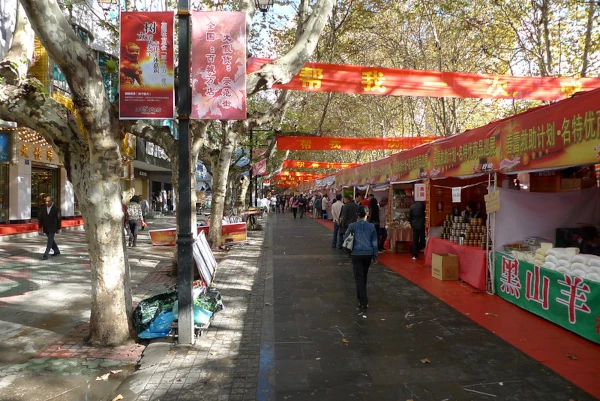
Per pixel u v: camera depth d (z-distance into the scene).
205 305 5.91
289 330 5.75
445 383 4.14
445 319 6.15
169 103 4.92
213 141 14.63
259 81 5.74
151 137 8.74
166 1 10.79
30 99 4.85
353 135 28.59
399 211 13.47
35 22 4.36
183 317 5.19
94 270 5.25
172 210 41.41
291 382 4.19
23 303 7.10
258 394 3.96
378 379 4.24
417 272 9.68
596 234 6.46
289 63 6.11
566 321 5.57
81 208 5.15
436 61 15.71
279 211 46.50
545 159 5.66
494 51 13.39
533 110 5.96
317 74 8.27
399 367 4.52
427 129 22.50
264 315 6.46
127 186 23.53
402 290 7.96
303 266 10.69
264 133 19.91
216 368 4.53
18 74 6.25
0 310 6.71
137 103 4.89
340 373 4.39
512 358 4.71
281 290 8.08
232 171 19.17
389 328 5.80
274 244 15.35
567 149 5.21
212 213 13.64
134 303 7.17
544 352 4.88
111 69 5.24
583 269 5.32
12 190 15.64
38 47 12.98
